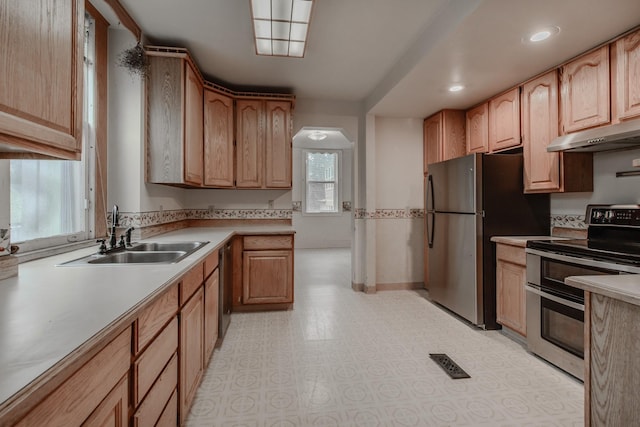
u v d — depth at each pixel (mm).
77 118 1107
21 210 1567
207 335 1955
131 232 2252
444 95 3150
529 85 2701
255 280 3150
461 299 2941
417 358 2240
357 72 3078
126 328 890
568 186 2412
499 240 2674
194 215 3561
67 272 1317
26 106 856
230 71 3066
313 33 2400
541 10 1767
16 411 478
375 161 3955
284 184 3447
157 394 1121
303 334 2652
